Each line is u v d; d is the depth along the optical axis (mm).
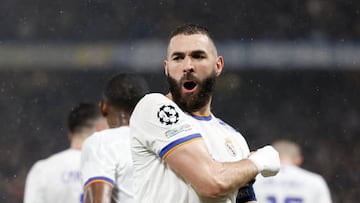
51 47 51281
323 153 45969
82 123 15469
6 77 50781
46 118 48938
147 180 9086
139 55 49750
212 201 8852
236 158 9383
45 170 15289
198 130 9172
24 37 51969
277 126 48625
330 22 50875
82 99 49906
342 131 48219
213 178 8578
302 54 48750
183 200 8820
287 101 49625
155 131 8922
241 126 48812
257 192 16453
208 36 9430
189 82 9234
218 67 9648
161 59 49375
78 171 15250
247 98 49406
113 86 12555
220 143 9336
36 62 51219
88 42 51094
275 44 49312
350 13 50656
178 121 8906
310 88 49344
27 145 46938
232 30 51031
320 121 48781
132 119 9289
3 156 45469
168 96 9695
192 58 9234
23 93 50250
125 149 11703
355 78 49219
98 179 11375
